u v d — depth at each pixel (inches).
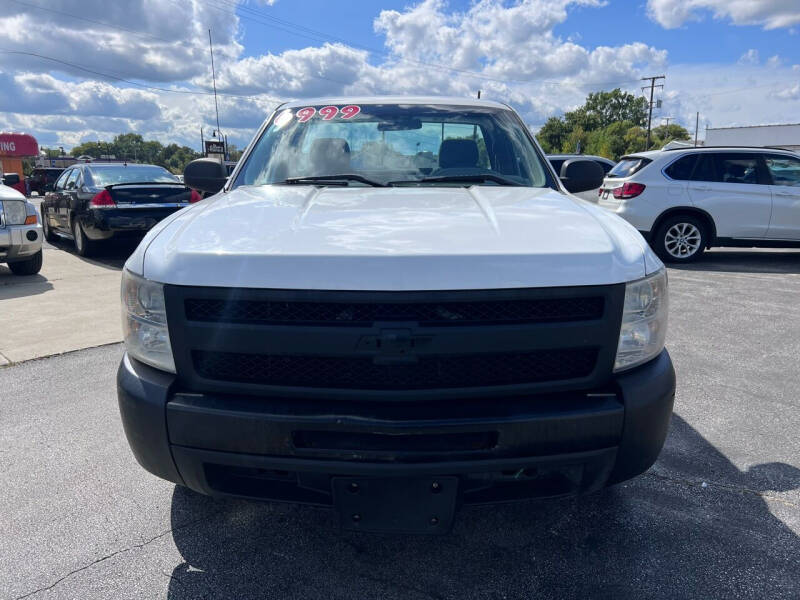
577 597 81.4
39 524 98.3
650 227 340.8
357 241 75.6
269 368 74.5
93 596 82.4
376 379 73.3
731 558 88.8
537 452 73.3
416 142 124.8
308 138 126.3
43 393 152.5
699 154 336.5
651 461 80.4
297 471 74.2
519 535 95.2
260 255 73.4
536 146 129.1
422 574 86.4
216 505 104.2
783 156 332.8
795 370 168.2
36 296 260.4
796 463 116.9
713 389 154.7
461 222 82.9
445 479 73.1
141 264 80.7
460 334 70.6
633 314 76.7
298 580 85.4
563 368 75.5
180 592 83.0
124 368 82.2
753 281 291.4
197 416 74.6
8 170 1465.3
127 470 115.5
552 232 80.5
